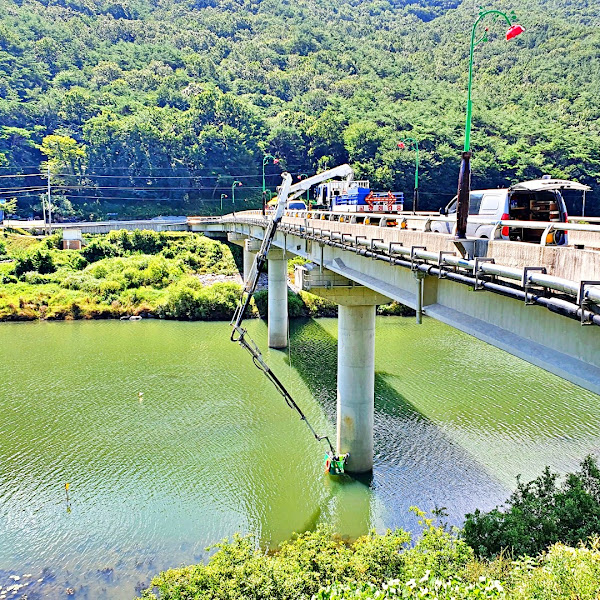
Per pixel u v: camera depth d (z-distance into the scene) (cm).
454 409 3541
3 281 7400
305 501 2589
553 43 18212
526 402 3656
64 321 6594
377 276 2408
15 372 4391
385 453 2992
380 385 3972
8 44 18450
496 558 1722
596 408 3553
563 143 10950
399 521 2433
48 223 10731
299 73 19962
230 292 6862
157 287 7556
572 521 1888
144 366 4550
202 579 1706
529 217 1909
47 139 13388
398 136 12594
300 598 1596
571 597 1359
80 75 18012
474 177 10681
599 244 1916
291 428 3319
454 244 1541
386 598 1345
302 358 4853
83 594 2023
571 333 1218
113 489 2675
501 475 2745
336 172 3903
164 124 14588
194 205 13638
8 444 3114
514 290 1209
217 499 2594
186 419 3447
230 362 4675
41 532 2370
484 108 13725
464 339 5319
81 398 3803
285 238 4212
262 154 14525
